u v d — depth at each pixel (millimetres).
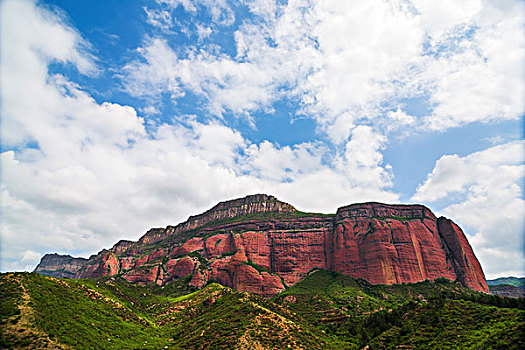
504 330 90438
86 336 90812
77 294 120375
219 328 115562
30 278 110250
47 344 78875
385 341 113562
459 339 96812
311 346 107312
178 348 105750
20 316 85375
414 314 125250
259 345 101500
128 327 113688
